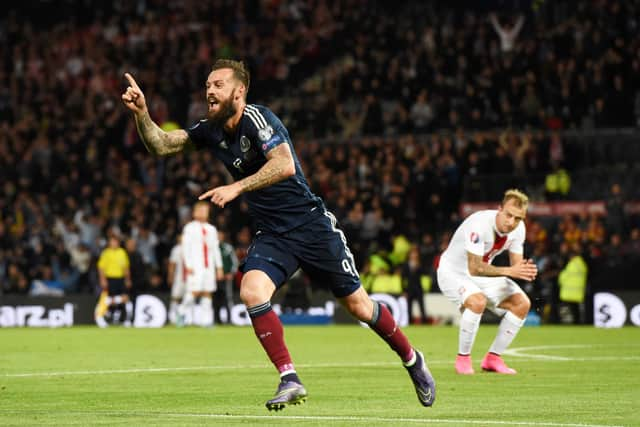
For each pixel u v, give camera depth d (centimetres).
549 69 6462
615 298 5078
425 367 1580
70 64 7650
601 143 6156
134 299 5256
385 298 5312
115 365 2586
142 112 1494
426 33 7000
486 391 1953
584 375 2309
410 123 6550
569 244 5278
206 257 4712
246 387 2030
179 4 8025
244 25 7775
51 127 7119
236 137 1494
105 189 6222
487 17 7306
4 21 8312
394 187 5931
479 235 2375
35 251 5978
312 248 1508
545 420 1498
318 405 1719
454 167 6016
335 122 6744
